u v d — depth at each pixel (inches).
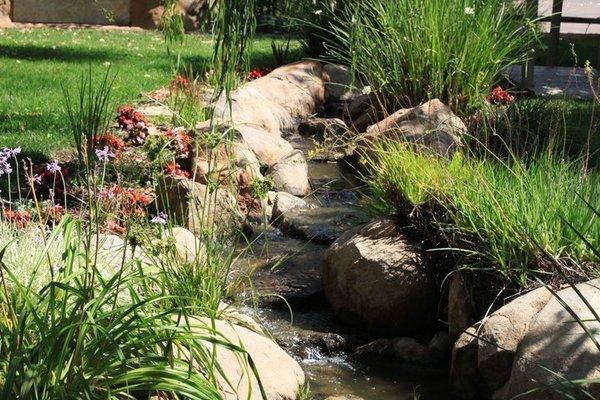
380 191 285.9
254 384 195.2
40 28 862.5
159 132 410.3
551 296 205.5
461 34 442.6
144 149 233.1
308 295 272.7
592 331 187.9
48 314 173.5
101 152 220.4
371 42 464.8
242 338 208.5
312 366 237.1
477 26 447.8
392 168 281.9
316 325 260.8
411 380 230.8
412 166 275.6
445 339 241.4
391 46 456.1
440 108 390.6
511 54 484.7
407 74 453.7
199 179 337.1
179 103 452.8
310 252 303.3
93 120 178.9
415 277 254.8
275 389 197.6
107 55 668.1
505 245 232.2
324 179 391.9
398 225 274.7
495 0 455.2
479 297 235.9
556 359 186.4
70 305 188.7
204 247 245.8
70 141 389.1
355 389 224.8
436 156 294.8
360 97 505.4
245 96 460.1
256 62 656.4
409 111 391.9
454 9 446.6
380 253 260.4
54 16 911.0
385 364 239.8
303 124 488.4
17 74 553.0
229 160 247.0
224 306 232.8
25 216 246.5
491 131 356.8
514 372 191.5
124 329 172.7
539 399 185.0
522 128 358.6
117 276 181.0
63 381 166.4
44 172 317.4
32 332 181.0
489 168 270.1
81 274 188.7
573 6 1119.6
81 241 200.7
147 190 322.7
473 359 212.7
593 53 725.3
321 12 525.7
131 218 232.5
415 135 371.2
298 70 545.0
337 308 264.1
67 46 713.0
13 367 157.8
